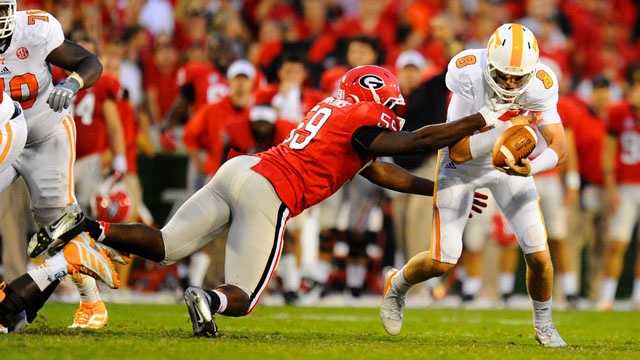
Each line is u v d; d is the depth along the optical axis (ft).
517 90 65.16
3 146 62.59
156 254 63.72
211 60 125.39
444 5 152.97
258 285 62.85
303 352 58.59
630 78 117.39
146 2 150.30
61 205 68.44
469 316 98.99
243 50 146.30
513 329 83.35
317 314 95.66
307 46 139.23
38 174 67.67
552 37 146.92
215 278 108.17
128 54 133.69
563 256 114.83
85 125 100.37
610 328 88.43
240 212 63.05
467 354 60.59
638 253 118.01
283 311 98.48
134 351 56.49
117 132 101.81
